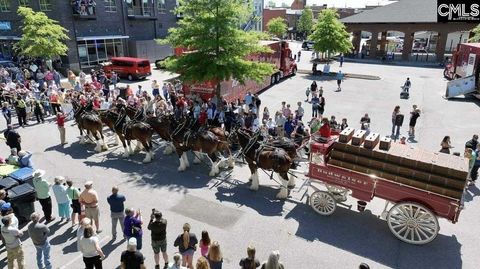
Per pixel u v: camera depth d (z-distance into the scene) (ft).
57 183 32.45
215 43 53.62
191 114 55.16
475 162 39.83
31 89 76.02
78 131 61.41
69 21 110.42
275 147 38.63
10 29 117.50
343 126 49.44
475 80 83.87
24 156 39.24
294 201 37.76
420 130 61.98
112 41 126.93
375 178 30.96
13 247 26.13
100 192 39.70
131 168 46.44
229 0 55.67
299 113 56.75
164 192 39.83
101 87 81.30
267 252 29.53
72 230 32.73
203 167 46.78
